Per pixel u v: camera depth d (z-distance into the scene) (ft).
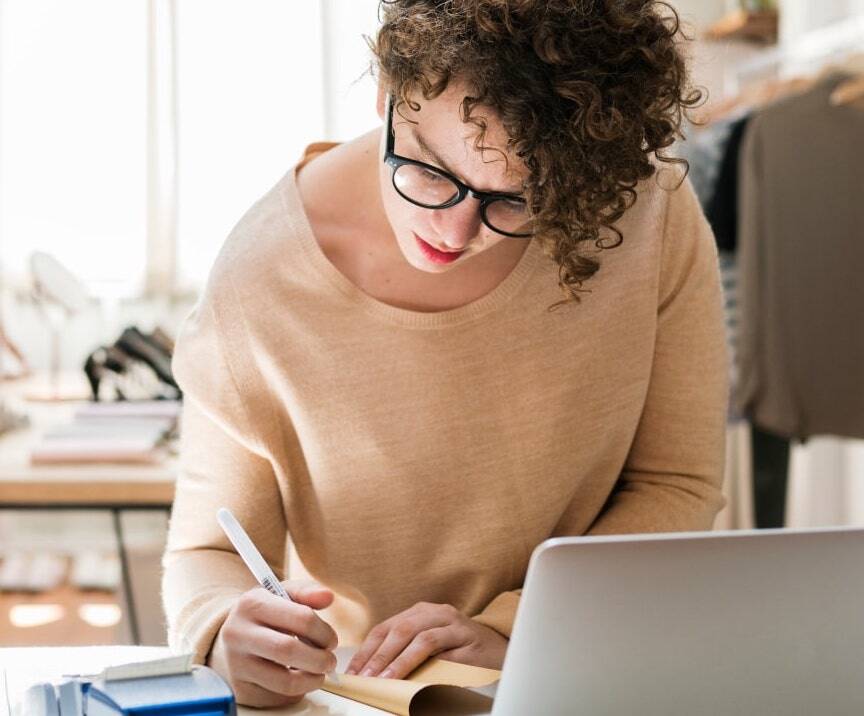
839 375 10.52
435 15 3.11
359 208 3.99
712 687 2.85
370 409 4.00
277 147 14.97
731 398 11.27
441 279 3.97
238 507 4.11
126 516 7.25
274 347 3.97
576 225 3.21
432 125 3.17
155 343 11.08
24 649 3.79
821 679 2.92
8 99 14.53
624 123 3.07
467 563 4.23
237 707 3.35
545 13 2.97
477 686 3.33
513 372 4.02
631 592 2.72
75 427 8.58
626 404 4.20
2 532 7.20
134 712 2.73
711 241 4.33
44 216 14.71
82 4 14.57
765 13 14.12
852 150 10.33
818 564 2.80
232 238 4.11
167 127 14.80
